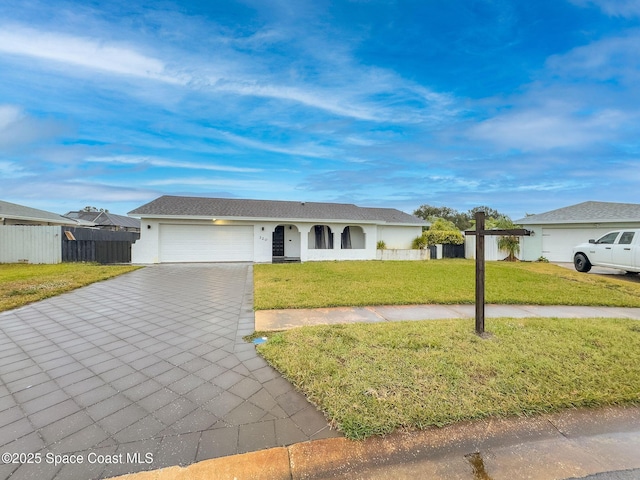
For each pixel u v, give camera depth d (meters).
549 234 14.82
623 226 13.18
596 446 1.99
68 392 2.58
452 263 13.51
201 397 2.50
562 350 3.38
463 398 2.41
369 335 3.84
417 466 1.80
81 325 4.50
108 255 13.23
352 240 17.64
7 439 1.97
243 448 1.91
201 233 14.16
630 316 5.09
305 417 2.23
